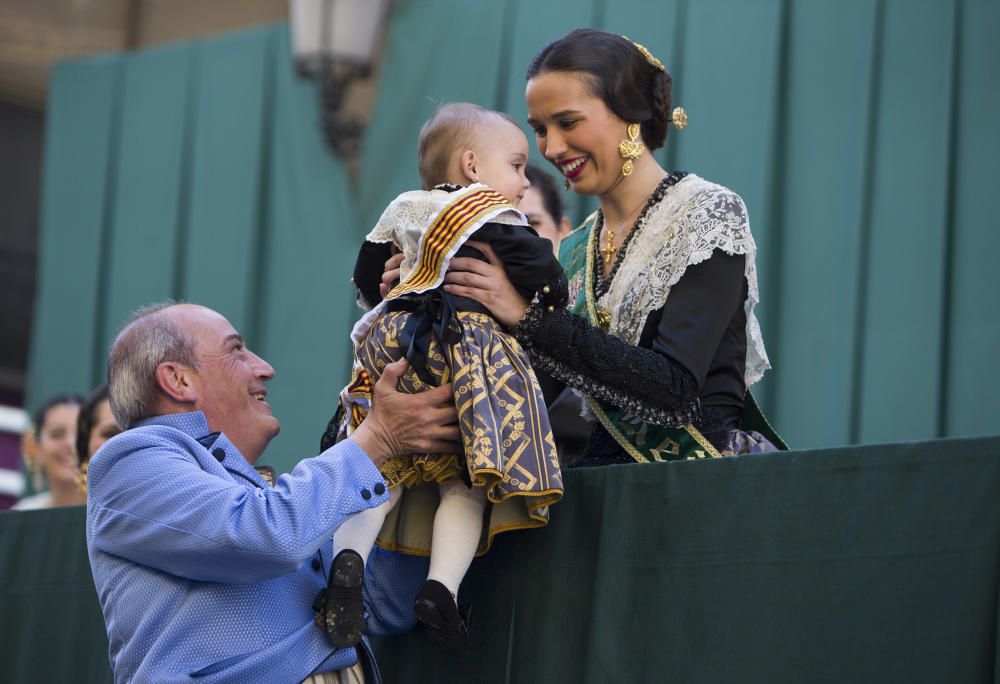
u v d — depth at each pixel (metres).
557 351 9.95
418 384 9.88
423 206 10.26
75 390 26.12
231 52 25.50
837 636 8.72
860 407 18.06
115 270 26.03
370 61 23.44
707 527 9.35
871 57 18.61
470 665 10.34
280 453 23.59
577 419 11.55
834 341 18.34
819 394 18.36
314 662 9.73
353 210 23.70
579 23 21.16
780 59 19.31
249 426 10.96
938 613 8.43
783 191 19.09
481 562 10.43
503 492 9.41
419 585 10.60
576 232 11.88
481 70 22.22
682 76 19.98
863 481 8.84
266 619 9.71
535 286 9.90
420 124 23.06
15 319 32.66
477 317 9.87
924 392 17.59
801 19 19.25
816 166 18.86
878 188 18.38
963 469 8.52
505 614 10.23
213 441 10.51
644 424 10.65
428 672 10.58
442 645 9.90
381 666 10.87
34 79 31.77
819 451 9.03
